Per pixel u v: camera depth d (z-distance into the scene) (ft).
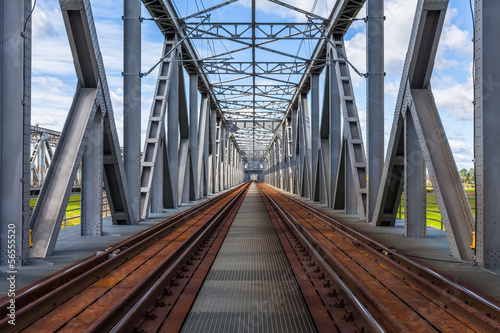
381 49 43.11
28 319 13.33
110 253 24.23
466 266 21.85
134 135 45.16
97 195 34.65
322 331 12.52
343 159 57.31
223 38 65.05
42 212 26.07
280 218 50.06
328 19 61.77
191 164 87.15
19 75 22.48
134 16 45.39
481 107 21.84
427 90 30.25
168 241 31.71
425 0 27.86
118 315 13.26
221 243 30.09
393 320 11.91
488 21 21.77
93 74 31.94
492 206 21.63
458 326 12.99
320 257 21.42
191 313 14.52
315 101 87.86
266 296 16.57
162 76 58.18
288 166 151.64
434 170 26.76
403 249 27.40
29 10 22.95
